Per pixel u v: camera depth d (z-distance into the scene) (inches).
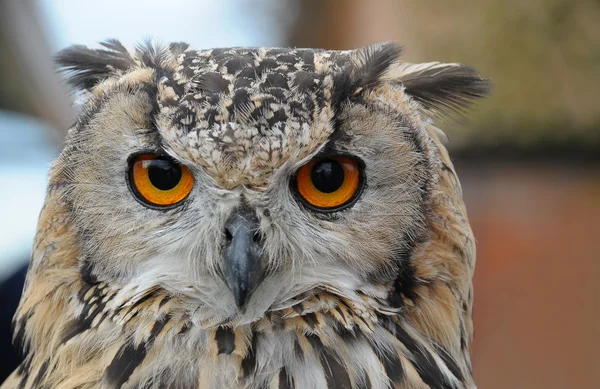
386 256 70.5
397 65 71.7
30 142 80.7
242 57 70.0
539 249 80.1
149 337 70.2
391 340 70.7
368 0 83.6
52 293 70.9
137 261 70.4
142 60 70.7
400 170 70.2
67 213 70.5
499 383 80.2
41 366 71.1
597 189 80.0
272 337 70.4
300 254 70.4
